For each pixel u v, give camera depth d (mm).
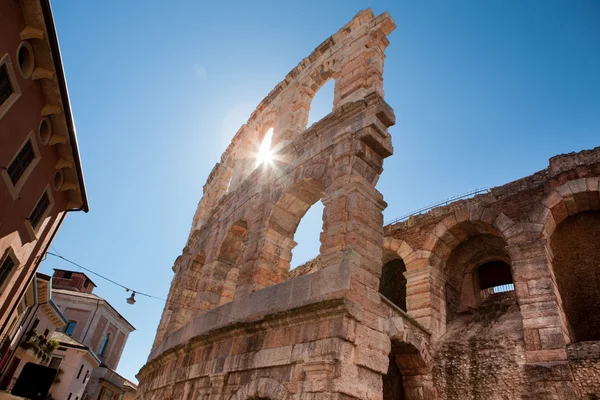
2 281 18297
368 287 13289
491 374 16797
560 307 17297
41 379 8523
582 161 19234
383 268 27906
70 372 45906
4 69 12164
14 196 15242
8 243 16688
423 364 18219
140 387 23859
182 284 25719
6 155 13891
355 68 19859
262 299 15203
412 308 20969
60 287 62625
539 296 17125
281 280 17828
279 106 25984
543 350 15945
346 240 14062
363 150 16172
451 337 19641
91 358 50156
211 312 18000
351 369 11469
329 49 23172
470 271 23953
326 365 11281
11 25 11625
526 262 18250
